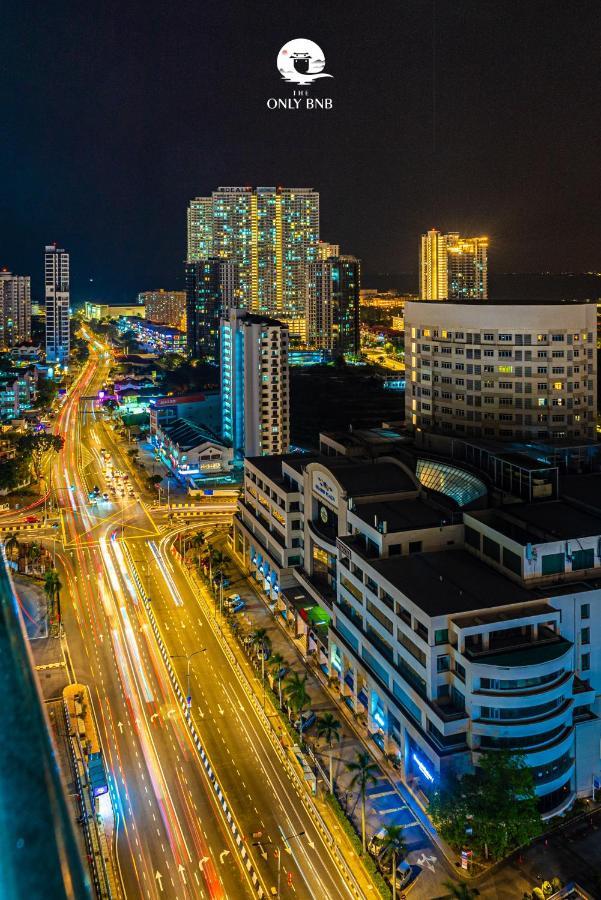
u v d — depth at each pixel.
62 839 5.02
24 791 4.95
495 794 106.38
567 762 122.00
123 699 155.50
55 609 196.50
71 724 145.12
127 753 137.75
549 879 107.06
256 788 128.25
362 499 165.00
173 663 169.88
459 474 171.00
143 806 123.56
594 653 130.62
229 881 108.12
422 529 149.50
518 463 159.25
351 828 117.38
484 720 117.19
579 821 119.44
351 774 131.50
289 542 193.38
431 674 121.75
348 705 151.75
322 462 196.38
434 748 117.88
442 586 132.25
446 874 108.94
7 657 5.59
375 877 107.88
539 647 121.56
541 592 130.00
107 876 108.19
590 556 136.25
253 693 157.62
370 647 142.25
